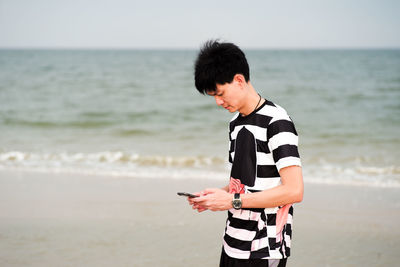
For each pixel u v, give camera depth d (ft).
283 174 4.85
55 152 26.43
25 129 36.29
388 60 176.14
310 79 86.69
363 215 14.73
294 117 42.39
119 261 10.75
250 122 5.20
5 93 62.95
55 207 15.28
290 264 10.76
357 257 11.19
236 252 5.25
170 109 48.34
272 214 5.16
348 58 208.64
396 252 11.53
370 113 44.19
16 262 10.59
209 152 26.76
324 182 19.69
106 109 48.32
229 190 5.51
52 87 71.92
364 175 21.12
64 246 11.69
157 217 14.23
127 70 119.75
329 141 30.86
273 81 83.61
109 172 21.27
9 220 13.84
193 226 13.39
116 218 14.11
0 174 20.63
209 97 59.26
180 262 10.73
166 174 20.98
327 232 13.08
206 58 5.01
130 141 31.07
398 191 18.10
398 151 27.17
